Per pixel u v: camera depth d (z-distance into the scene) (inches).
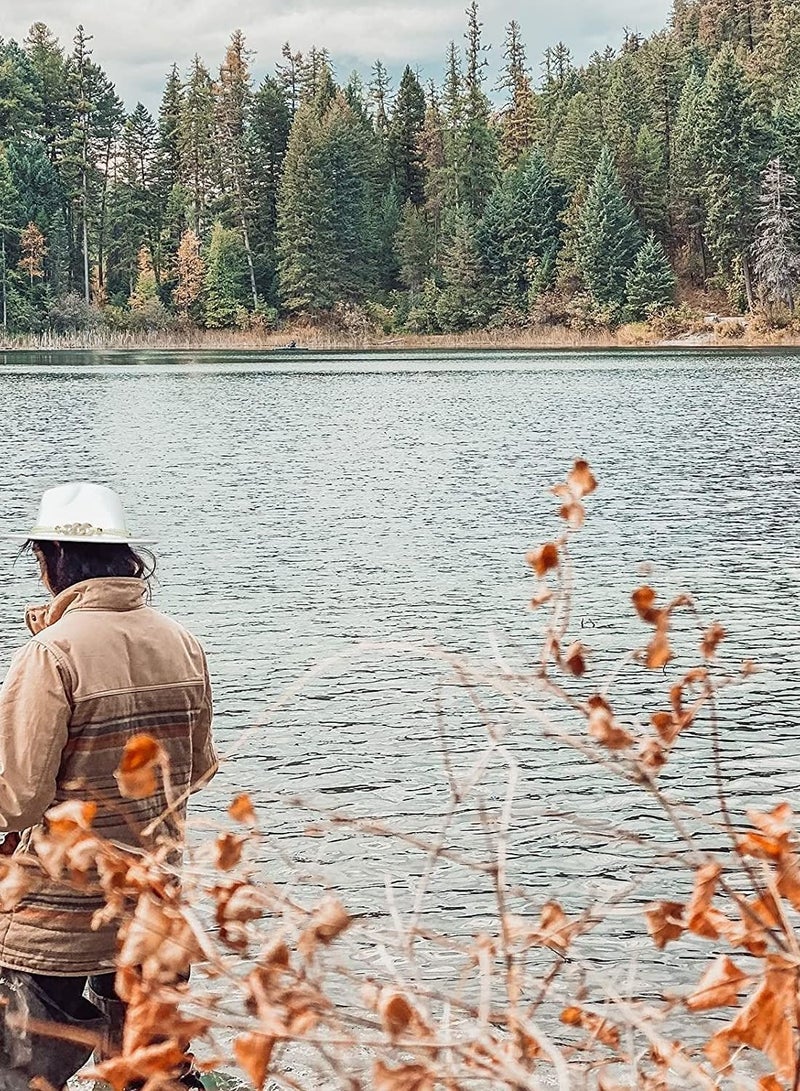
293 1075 119.4
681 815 321.7
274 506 989.8
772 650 503.5
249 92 5713.6
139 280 5359.3
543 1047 72.5
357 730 399.2
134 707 130.2
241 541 812.0
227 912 71.5
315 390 2546.8
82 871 74.2
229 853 74.1
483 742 382.0
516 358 3934.5
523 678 92.5
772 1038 69.9
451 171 5457.7
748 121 4658.0
